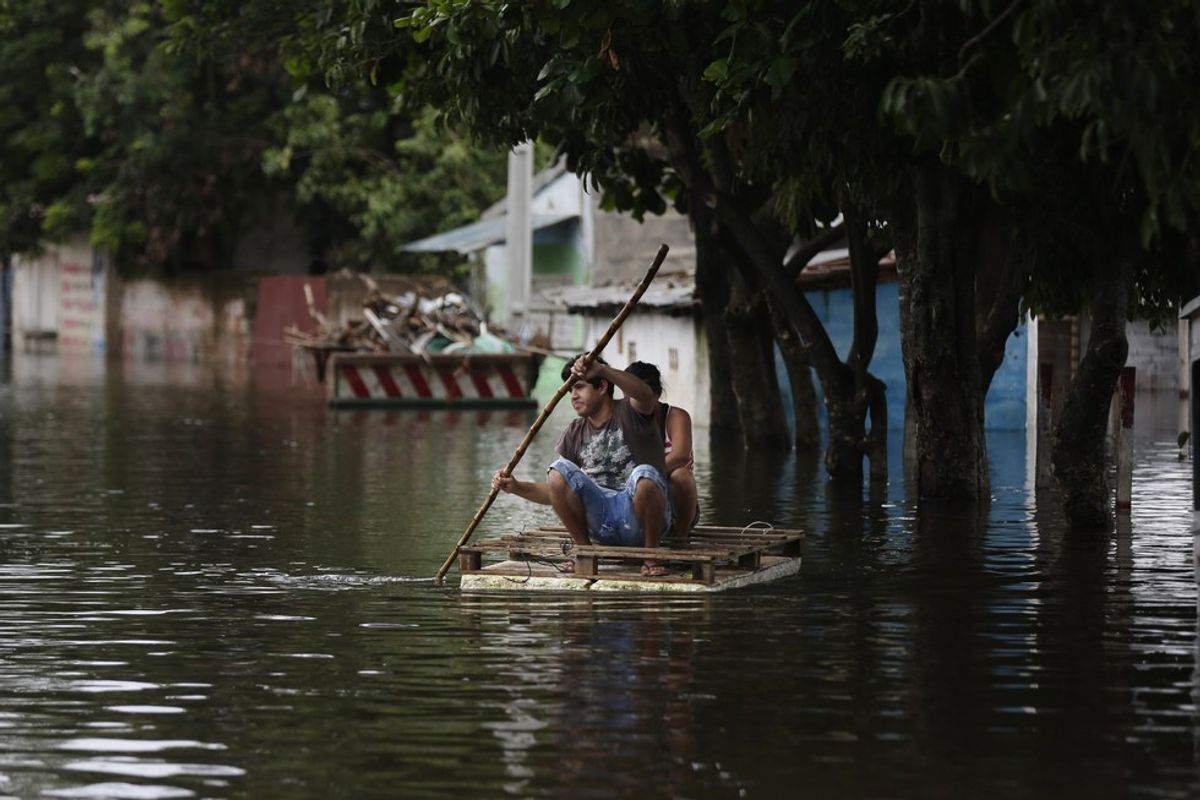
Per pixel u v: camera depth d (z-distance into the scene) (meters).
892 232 26.09
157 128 79.38
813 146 20.27
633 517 18.72
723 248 34.97
